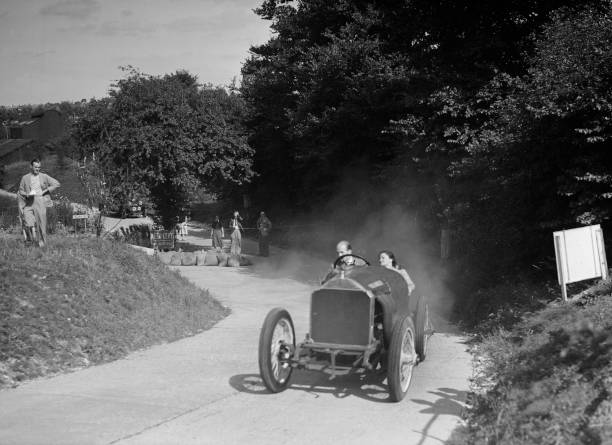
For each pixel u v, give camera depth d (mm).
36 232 13344
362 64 28328
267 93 39156
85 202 24609
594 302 10250
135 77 29984
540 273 14688
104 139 29031
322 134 29797
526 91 12781
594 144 12000
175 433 6258
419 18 20422
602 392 6008
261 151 42156
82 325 10430
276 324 7816
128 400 7410
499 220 14711
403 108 25531
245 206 49500
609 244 12727
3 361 8562
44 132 95125
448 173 18750
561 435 5406
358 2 30156
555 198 13047
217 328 12945
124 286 12805
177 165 29562
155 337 11305
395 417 6922
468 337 12016
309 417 6891
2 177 61656
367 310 7773
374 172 28688
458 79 17844
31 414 6781
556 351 7895
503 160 13688
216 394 7781
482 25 19547
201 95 31531
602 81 11688
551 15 15766
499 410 6480
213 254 26656
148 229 32188
